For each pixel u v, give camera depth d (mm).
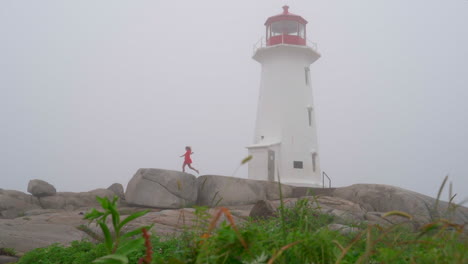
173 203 18703
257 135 28547
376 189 19344
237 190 20141
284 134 26953
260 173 25828
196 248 2615
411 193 18672
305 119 27938
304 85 28750
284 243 2576
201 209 2844
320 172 28859
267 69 29141
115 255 2557
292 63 28641
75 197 21156
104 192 22234
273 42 29203
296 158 26688
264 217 10180
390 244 2641
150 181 19250
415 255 2658
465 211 15344
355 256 3051
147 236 2572
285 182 25906
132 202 19344
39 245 10055
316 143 28438
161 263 2498
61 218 14695
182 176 19484
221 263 2383
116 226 2709
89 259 7039
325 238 2531
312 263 2471
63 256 7582
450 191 2666
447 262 2316
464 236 2697
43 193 20516
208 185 20047
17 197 19609
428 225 2486
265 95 28672
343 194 20078
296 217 4559
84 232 12125
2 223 13070
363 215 11055
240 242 2395
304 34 30516
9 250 9219
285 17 29969
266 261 2434
